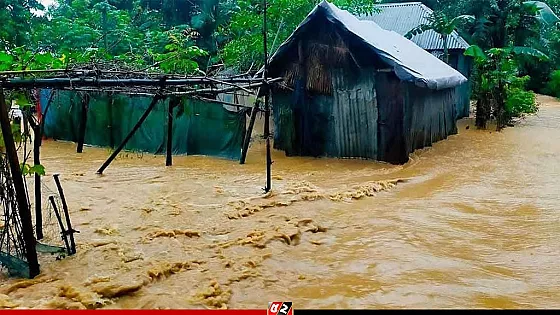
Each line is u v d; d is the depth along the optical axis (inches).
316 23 486.0
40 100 606.2
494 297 209.9
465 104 828.6
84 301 197.5
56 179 243.1
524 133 654.5
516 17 850.1
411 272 233.6
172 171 448.8
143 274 219.5
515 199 352.5
